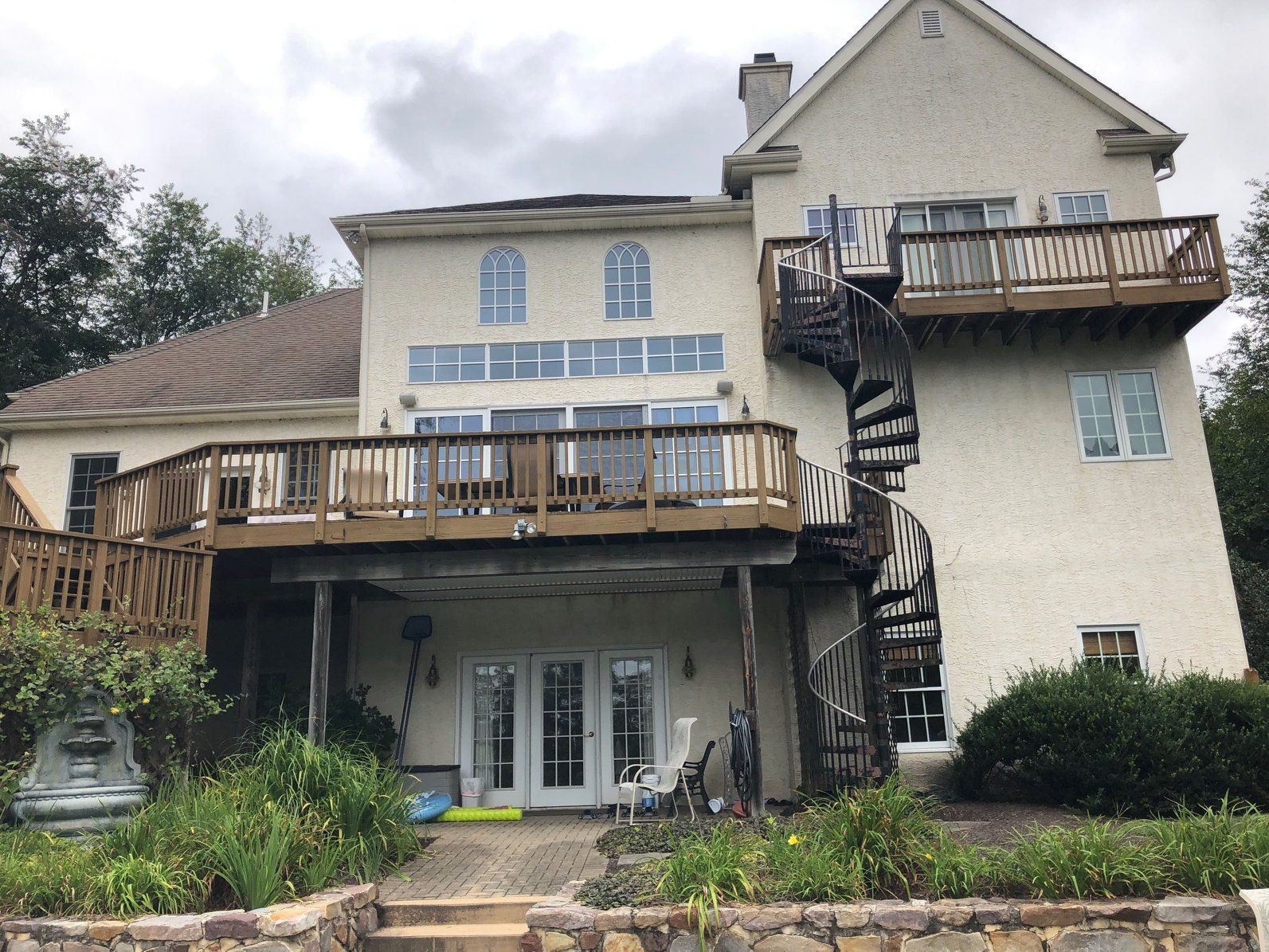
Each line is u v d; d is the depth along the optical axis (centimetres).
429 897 609
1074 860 523
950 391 1150
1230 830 547
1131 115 1213
